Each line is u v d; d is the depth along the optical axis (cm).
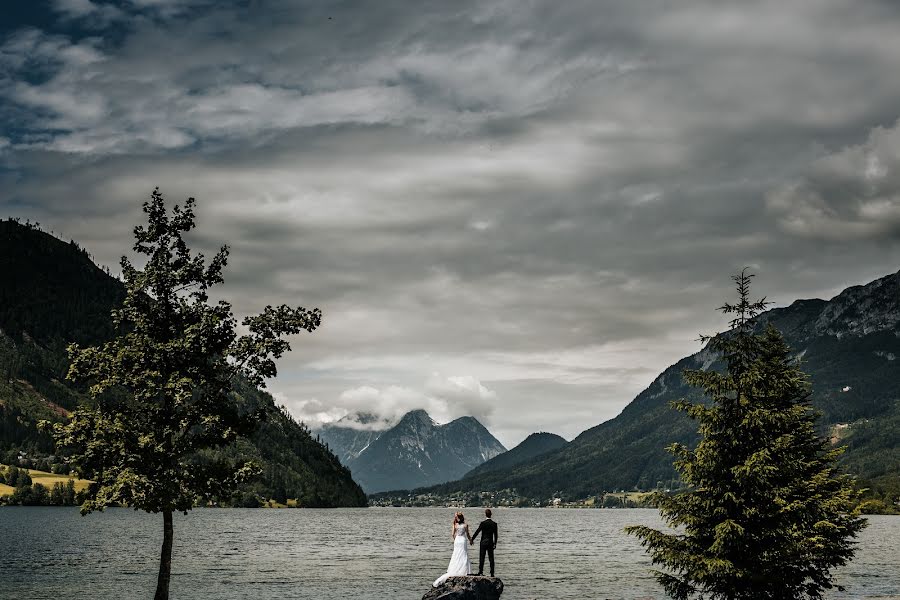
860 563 8169
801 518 3219
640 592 5900
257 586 6262
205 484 3120
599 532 17712
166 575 3156
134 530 15175
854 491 3422
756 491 3241
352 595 5719
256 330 3394
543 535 16125
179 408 3169
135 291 3281
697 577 3309
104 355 3203
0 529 14788
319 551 10375
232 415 3275
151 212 3391
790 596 3238
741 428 3384
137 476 2892
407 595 5728
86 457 2988
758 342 3606
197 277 3403
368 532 16100
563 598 5550
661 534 3450
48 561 8469
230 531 15612
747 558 3228
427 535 15075
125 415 3152
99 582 6525
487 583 3984
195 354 3225
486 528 4253
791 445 3422
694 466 3416
